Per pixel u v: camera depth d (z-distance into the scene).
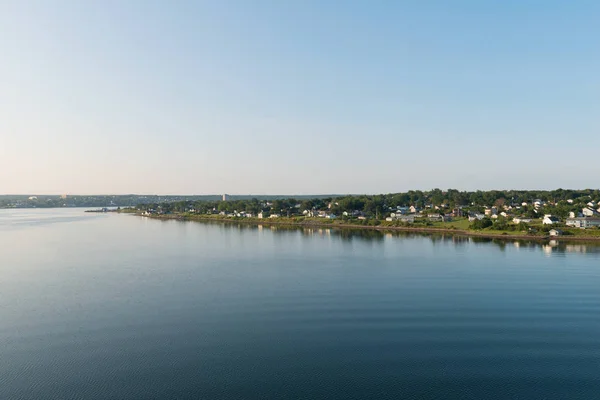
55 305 66.25
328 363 46.38
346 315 62.16
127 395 39.84
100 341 51.97
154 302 68.25
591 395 39.97
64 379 42.69
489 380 42.75
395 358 47.59
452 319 60.44
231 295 72.75
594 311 63.88
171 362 46.41
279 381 42.47
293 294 73.69
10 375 43.50
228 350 49.56
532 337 53.62
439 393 40.41
